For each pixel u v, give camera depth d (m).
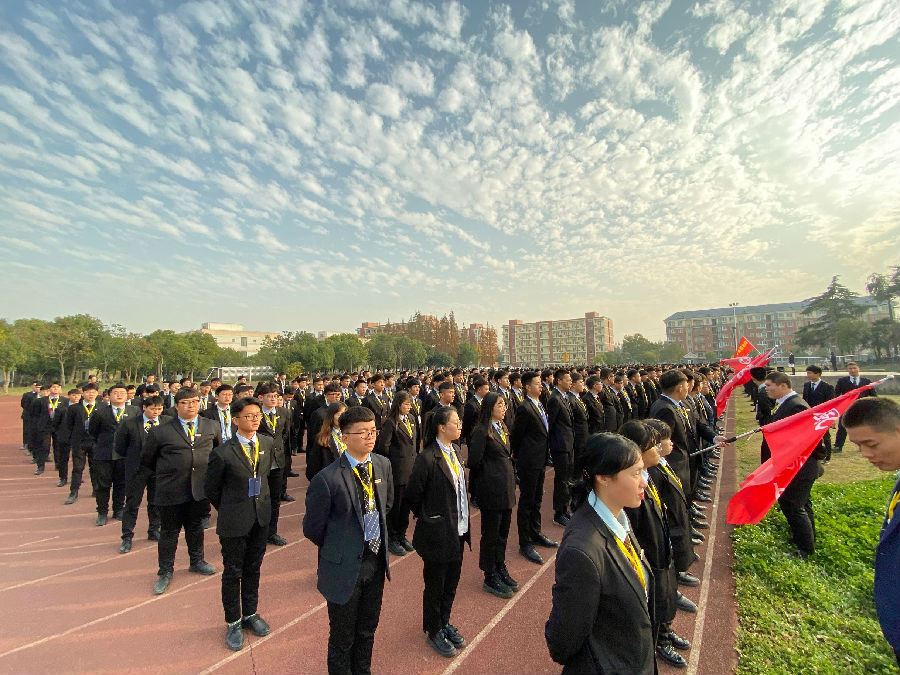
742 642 3.40
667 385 5.07
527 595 4.31
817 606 3.85
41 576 4.87
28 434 11.89
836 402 3.91
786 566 4.47
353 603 2.79
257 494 3.80
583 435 6.86
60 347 49.25
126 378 57.47
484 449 4.38
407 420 5.92
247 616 3.78
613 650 1.78
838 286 50.62
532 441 5.21
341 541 2.87
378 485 3.11
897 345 43.12
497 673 3.24
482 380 7.45
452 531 3.50
